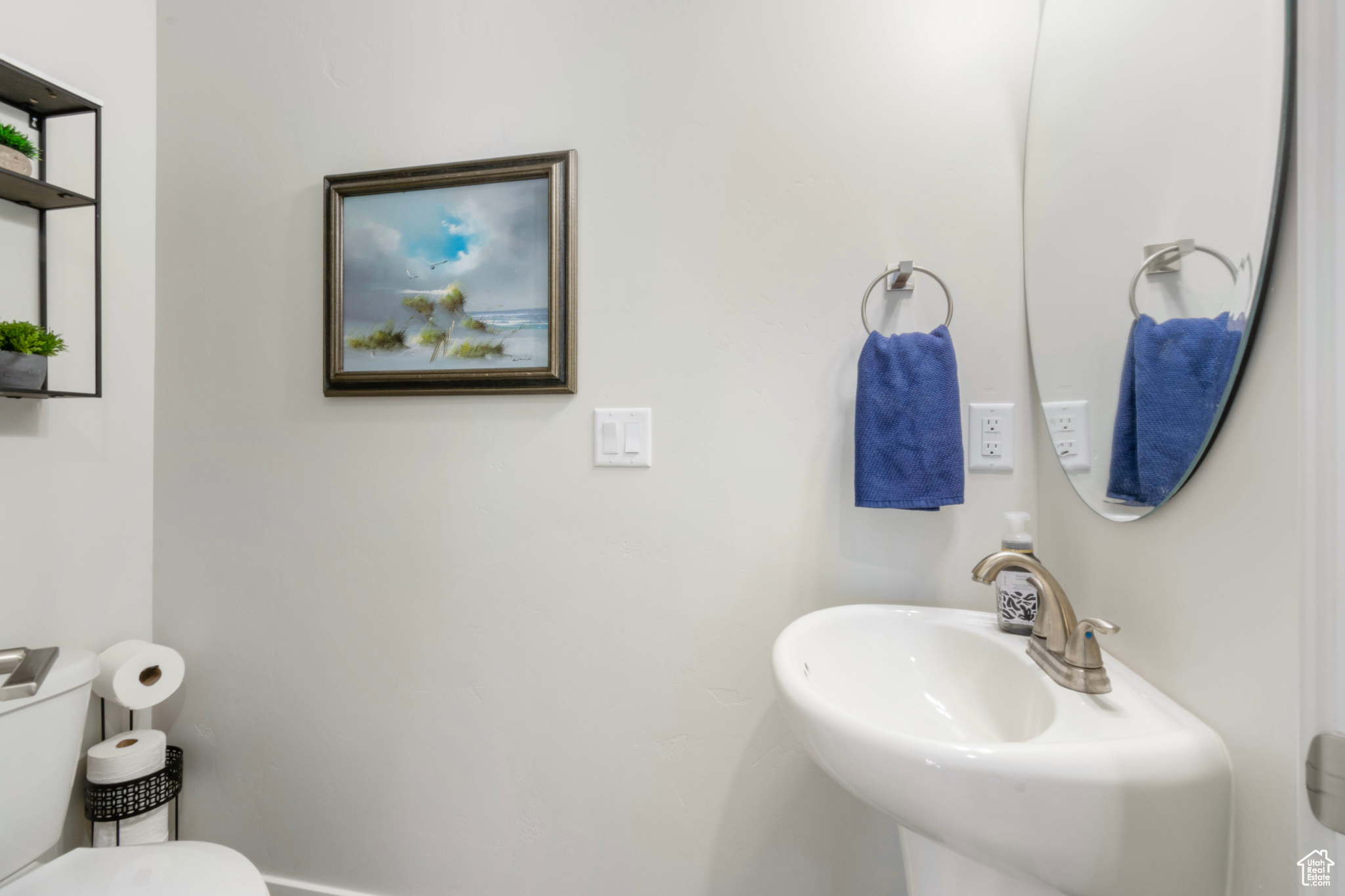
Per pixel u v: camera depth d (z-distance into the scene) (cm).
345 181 124
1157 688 67
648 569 115
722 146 111
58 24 120
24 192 109
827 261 108
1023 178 101
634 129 114
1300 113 33
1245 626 53
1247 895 52
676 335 113
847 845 107
